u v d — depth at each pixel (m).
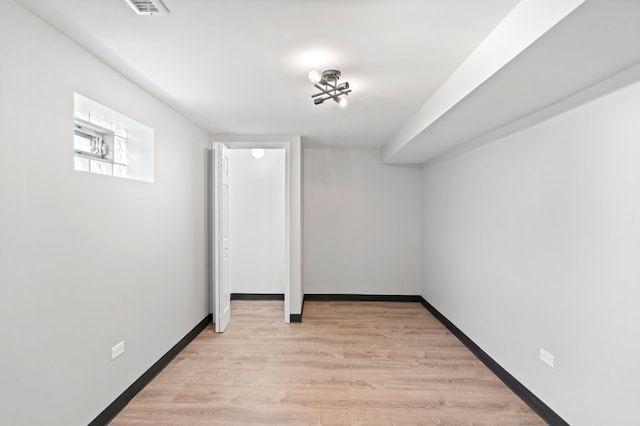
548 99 2.27
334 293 5.55
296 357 3.40
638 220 1.74
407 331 4.17
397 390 2.79
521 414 2.47
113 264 2.39
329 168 5.51
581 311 2.09
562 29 1.38
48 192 1.82
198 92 2.84
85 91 2.10
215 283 4.08
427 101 3.03
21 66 1.65
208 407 2.52
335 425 2.33
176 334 3.42
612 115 1.88
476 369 3.18
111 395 2.37
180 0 1.57
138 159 2.91
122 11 1.67
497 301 3.08
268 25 1.79
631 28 1.37
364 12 1.67
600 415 1.95
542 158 2.48
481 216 3.41
